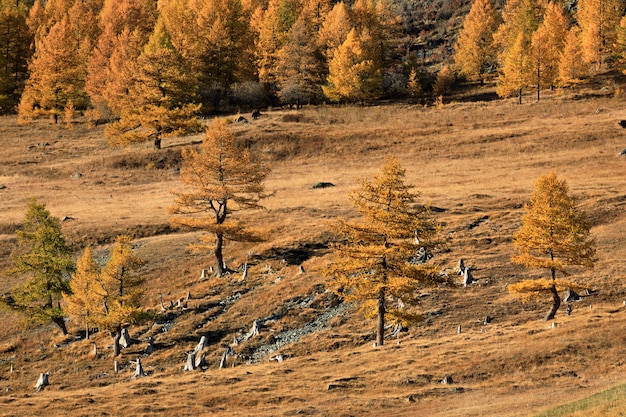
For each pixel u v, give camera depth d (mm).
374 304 68688
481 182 121312
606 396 42125
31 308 83750
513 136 144500
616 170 121500
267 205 114438
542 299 76125
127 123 146875
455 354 60469
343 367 60750
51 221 88125
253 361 70188
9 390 71188
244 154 94688
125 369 72375
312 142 149750
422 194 114812
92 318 76375
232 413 51031
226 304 83188
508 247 90125
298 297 81688
